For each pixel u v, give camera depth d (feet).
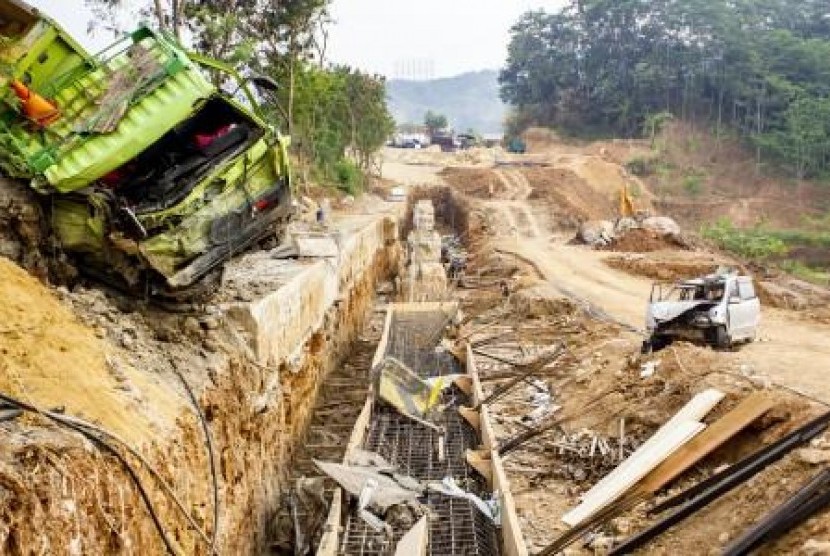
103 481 21.29
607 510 34.37
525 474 42.96
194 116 33.68
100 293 33.47
